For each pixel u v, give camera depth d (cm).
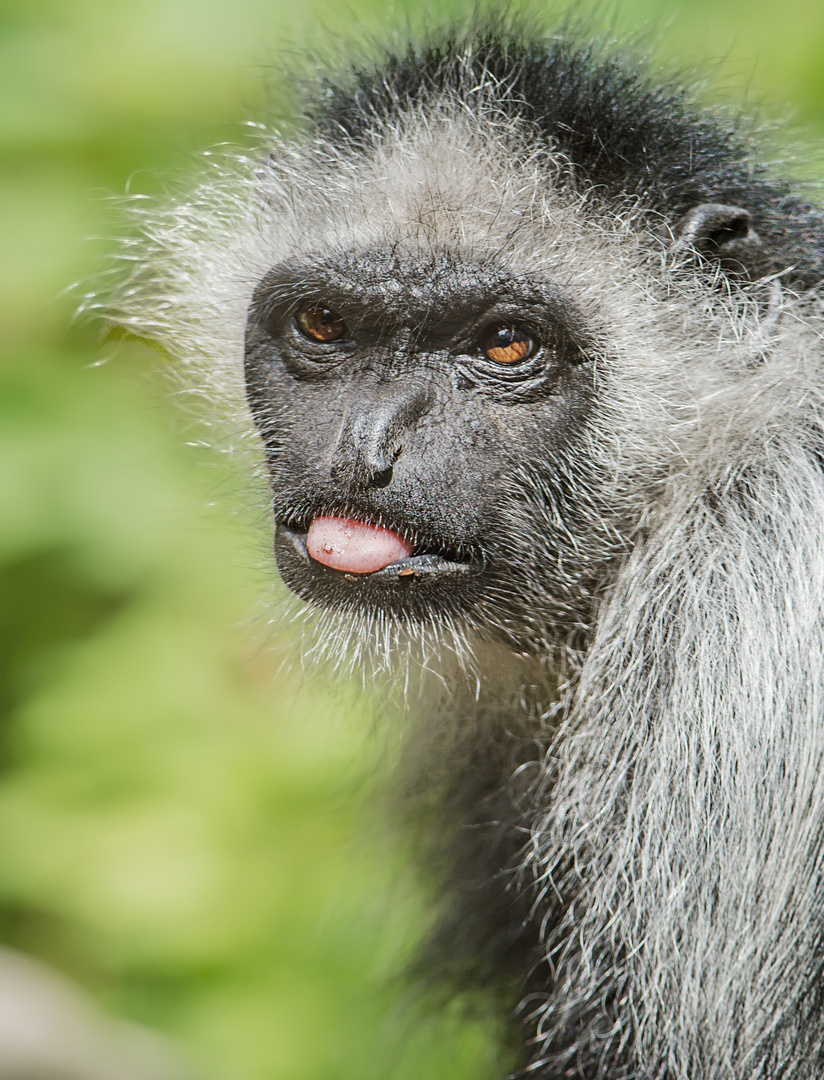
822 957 762
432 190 850
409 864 1016
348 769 1177
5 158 1431
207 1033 1132
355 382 830
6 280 1384
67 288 1116
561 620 855
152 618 1320
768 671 776
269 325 873
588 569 848
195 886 1173
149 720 1252
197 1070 1118
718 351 851
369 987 1102
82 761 1240
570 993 826
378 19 1296
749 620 789
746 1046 759
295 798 1206
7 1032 1098
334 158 925
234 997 1145
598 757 814
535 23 1038
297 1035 1127
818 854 761
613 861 801
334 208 873
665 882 777
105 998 1184
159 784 1223
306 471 827
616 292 842
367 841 1045
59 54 1455
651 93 915
